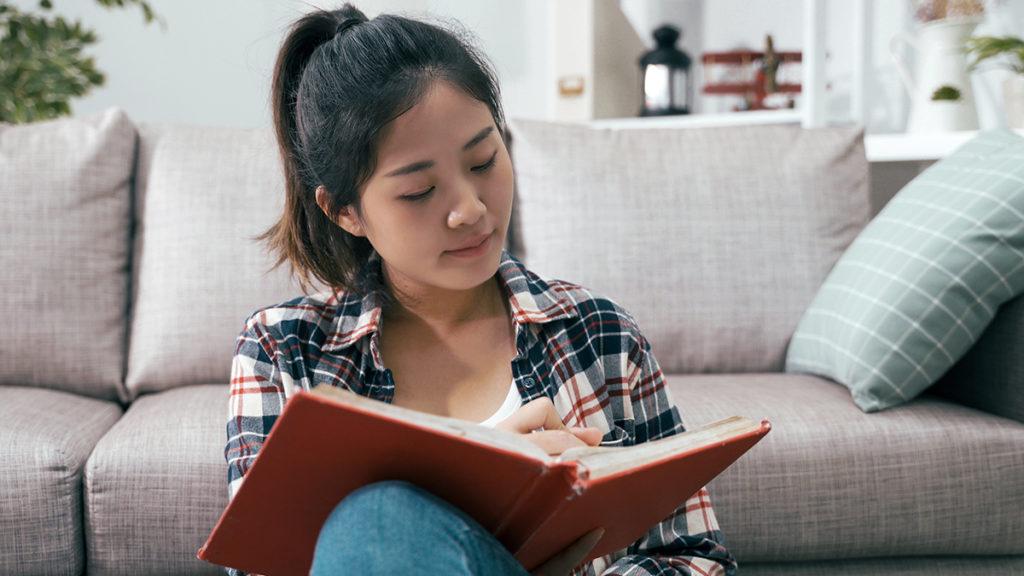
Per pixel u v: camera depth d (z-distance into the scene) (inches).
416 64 32.0
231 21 121.8
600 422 37.0
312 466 24.3
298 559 28.9
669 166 73.9
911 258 59.4
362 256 38.8
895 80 107.7
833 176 74.3
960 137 83.1
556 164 73.9
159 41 122.7
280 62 37.5
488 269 33.4
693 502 37.1
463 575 23.2
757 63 110.7
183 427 55.6
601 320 38.6
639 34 118.8
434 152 31.4
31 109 93.9
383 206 32.5
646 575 33.4
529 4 122.0
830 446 54.1
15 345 67.6
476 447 22.9
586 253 71.5
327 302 38.7
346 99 32.2
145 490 53.1
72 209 70.1
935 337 57.5
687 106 111.1
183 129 75.0
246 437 35.8
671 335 70.8
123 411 69.7
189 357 68.1
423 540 23.6
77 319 68.9
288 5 113.9
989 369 59.1
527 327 37.7
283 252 39.6
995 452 54.3
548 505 24.8
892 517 53.7
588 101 101.3
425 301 37.2
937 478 53.9
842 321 62.1
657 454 25.7
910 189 67.1
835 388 62.0
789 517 53.6
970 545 54.5
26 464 52.3
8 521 51.8
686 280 71.2
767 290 71.2
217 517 53.3
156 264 70.5
